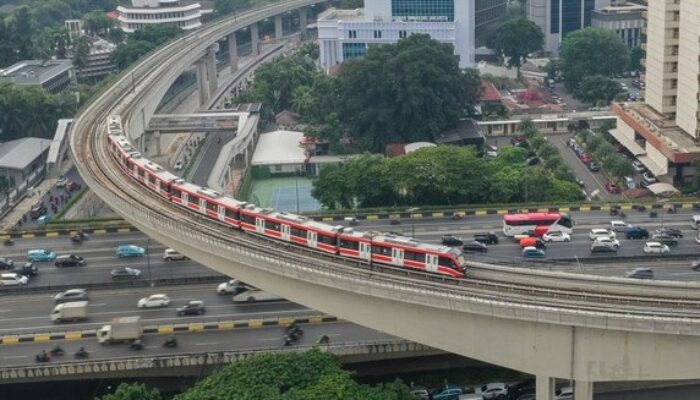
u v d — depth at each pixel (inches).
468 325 4862.2
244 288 6476.4
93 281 6806.1
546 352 4687.5
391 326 5137.8
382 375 5772.6
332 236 5536.4
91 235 7864.2
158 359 5521.7
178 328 5925.2
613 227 7214.6
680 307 4611.2
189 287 6663.4
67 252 7470.5
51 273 7017.7
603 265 6496.1
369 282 5059.1
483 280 5068.9
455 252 5118.1
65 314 6156.5
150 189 7249.0
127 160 7770.7
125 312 6279.5
